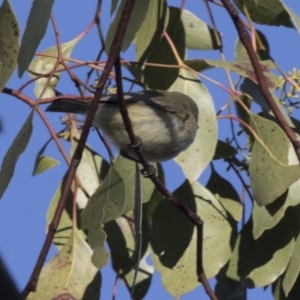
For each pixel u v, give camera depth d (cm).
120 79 612
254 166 816
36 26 642
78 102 830
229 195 885
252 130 833
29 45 643
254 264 832
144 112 873
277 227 836
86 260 805
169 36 934
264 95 672
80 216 834
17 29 727
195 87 886
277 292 870
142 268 861
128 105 884
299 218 835
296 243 834
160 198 894
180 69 903
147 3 617
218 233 853
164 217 860
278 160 805
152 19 914
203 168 843
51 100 824
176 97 873
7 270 301
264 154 815
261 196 796
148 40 914
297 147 662
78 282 793
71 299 779
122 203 738
